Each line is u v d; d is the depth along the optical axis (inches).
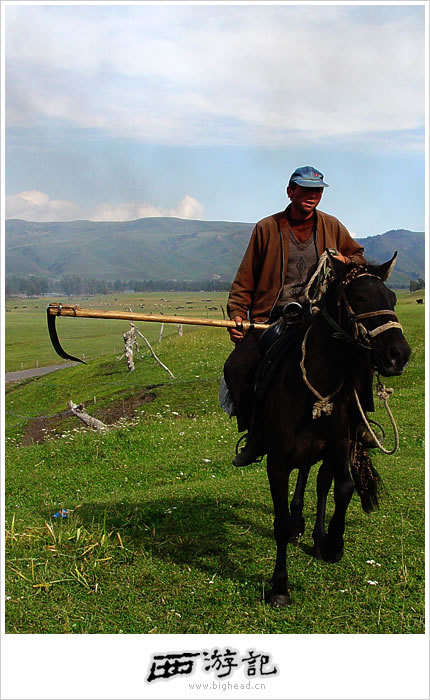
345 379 198.2
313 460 208.2
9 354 2110.0
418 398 565.3
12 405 1027.9
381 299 177.2
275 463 205.2
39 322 3686.0
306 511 288.8
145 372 937.5
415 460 373.4
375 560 229.8
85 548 241.4
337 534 215.3
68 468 437.1
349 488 206.1
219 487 334.0
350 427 221.6
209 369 847.1
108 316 214.5
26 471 436.8
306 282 227.5
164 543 250.2
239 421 230.7
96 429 622.8
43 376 1402.6
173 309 4298.7
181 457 430.6
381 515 275.0
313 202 221.8
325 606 202.4
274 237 227.6
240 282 235.9
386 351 170.9
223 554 239.6
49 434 721.0
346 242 234.8
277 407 203.3
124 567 230.8
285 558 206.8
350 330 182.1
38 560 236.5
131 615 201.3
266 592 209.9
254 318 233.9
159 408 691.4
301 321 210.8
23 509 333.4
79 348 2186.3
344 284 185.3
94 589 217.3
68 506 322.7
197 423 565.9
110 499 331.9
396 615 196.5
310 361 196.5
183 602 207.5
